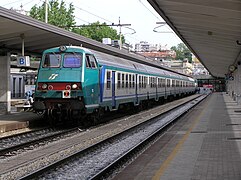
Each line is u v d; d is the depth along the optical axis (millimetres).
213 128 17625
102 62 20547
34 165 10578
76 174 9641
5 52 22344
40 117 21422
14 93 42594
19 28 18047
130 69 26203
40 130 18375
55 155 12078
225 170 8680
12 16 15680
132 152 12125
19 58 19562
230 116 24391
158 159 10211
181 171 8625
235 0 13305
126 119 24391
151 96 33625
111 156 12141
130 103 27469
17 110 27828
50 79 18484
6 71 22438
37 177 9164
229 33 21047
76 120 20594
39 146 13922
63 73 18359
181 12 16766
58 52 18703
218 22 18094
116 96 22844
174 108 33844
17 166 10445
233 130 16688
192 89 75375
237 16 16047
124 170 9234
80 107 18109
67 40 22219
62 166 10523
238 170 8672
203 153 10961
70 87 18172
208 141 13422
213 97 63719
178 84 52344
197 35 23781
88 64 18828
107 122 22500
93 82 19188
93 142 14891
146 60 38906
